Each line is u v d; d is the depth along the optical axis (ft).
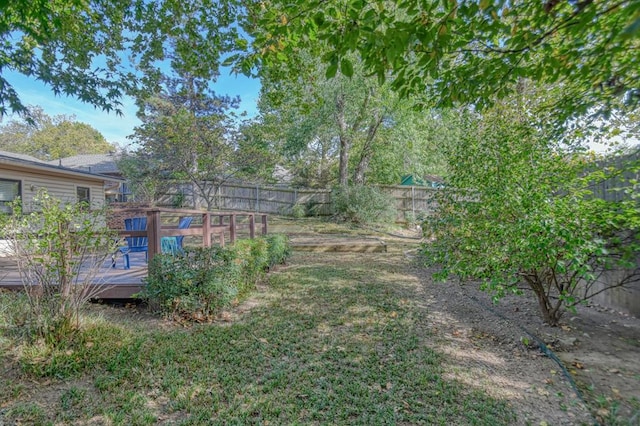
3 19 10.27
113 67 17.76
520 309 14.08
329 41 6.92
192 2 15.75
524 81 15.14
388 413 7.17
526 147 11.69
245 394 7.83
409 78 8.30
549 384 8.34
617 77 7.59
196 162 39.22
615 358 9.58
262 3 11.53
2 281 15.14
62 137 100.37
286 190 52.34
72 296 10.22
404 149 44.47
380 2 6.89
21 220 9.78
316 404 7.47
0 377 8.16
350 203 44.47
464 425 6.84
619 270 12.86
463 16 6.74
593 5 5.95
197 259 13.07
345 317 13.14
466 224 12.02
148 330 11.42
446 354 10.02
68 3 14.06
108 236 10.93
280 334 11.34
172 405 7.36
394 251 30.19
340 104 43.80
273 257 21.62
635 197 9.79
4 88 13.28
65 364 8.74
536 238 9.97
